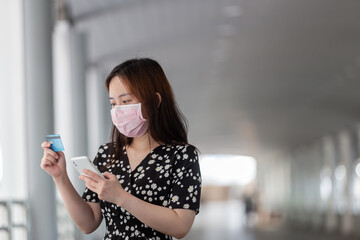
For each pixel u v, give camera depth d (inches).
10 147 262.1
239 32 526.6
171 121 107.1
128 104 102.3
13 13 269.4
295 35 542.6
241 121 1138.7
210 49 579.5
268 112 1021.8
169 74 692.1
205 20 478.9
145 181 102.9
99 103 527.8
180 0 422.0
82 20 431.2
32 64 266.2
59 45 415.8
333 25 510.3
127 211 101.5
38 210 253.3
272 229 1032.2
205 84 770.8
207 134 1347.2
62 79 413.1
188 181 102.3
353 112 914.7
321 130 1139.9
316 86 783.1
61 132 409.1
